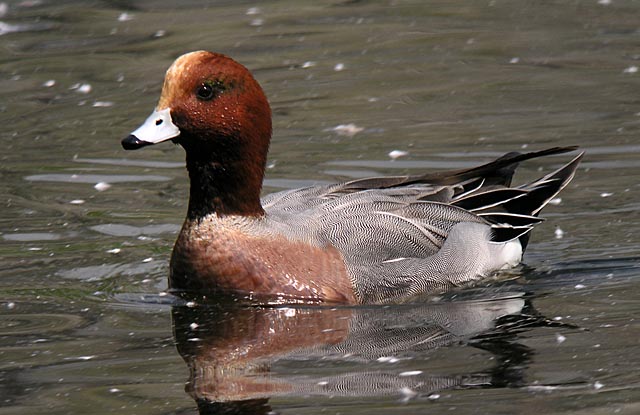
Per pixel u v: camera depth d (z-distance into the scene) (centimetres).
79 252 1270
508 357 951
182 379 921
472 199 1256
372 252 1162
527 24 2189
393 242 1175
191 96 1120
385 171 1522
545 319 1052
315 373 930
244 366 948
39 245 1290
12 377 930
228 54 2036
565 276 1188
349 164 1550
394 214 1196
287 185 1478
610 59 1980
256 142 1141
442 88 1873
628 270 1190
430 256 1186
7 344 1008
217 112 1120
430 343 997
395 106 1798
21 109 1814
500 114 1745
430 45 2084
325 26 2202
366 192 1223
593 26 2162
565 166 1298
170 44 2075
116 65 1986
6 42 2103
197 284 1144
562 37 2103
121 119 1761
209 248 1136
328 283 1130
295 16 2255
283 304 1120
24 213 1398
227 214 1145
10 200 1444
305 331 1043
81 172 1557
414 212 1208
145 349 994
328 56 2036
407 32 2158
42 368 950
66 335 1031
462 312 1091
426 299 1147
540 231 1327
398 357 962
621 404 843
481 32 2150
